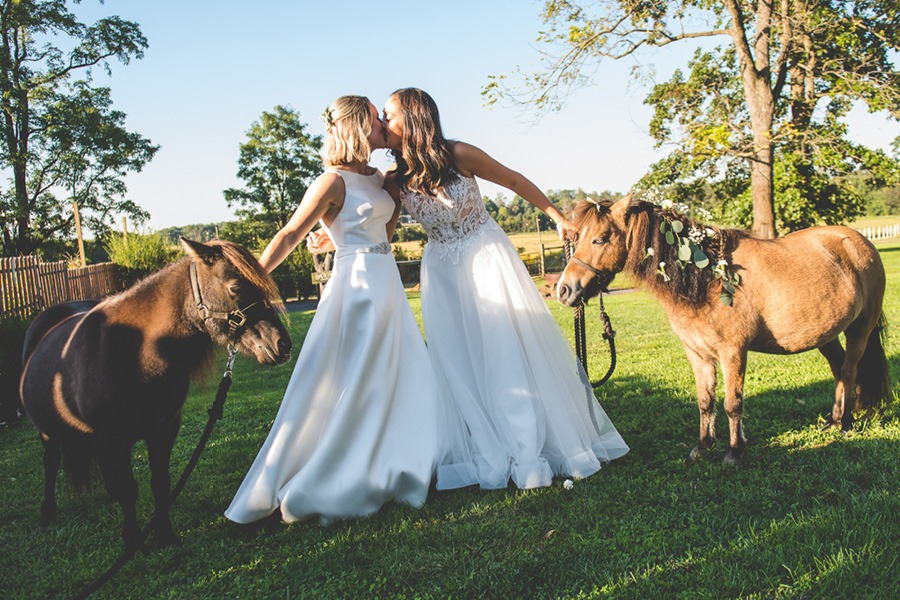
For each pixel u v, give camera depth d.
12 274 9.69
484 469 3.68
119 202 31.75
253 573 2.97
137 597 2.86
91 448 3.64
